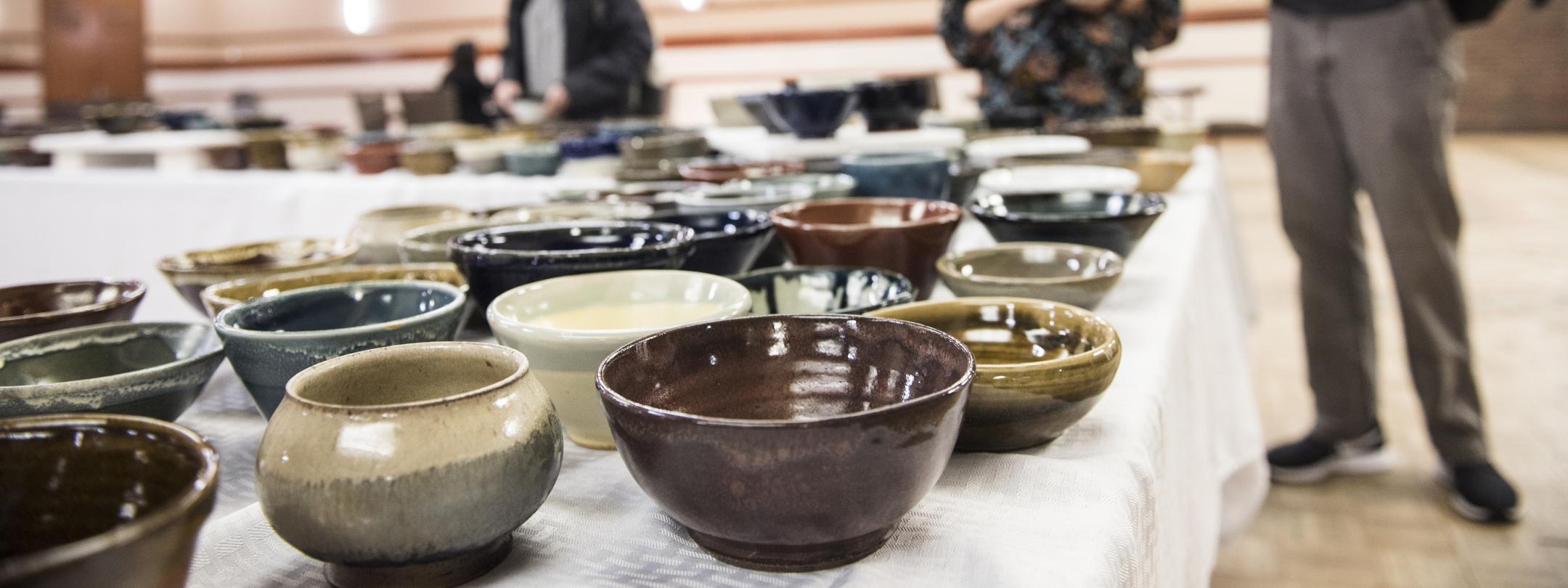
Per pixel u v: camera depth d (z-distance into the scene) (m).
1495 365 2.50
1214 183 1.69
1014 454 0.54
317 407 0.40
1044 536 0.44
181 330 0.63
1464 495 1.72
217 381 0.71
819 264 0.82
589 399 0.53
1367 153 1.54
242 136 2.28
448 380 0.49
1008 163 1.46
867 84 1.74
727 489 0.39
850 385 0.50
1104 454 0.53
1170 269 0.97
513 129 2.55
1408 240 1.55
